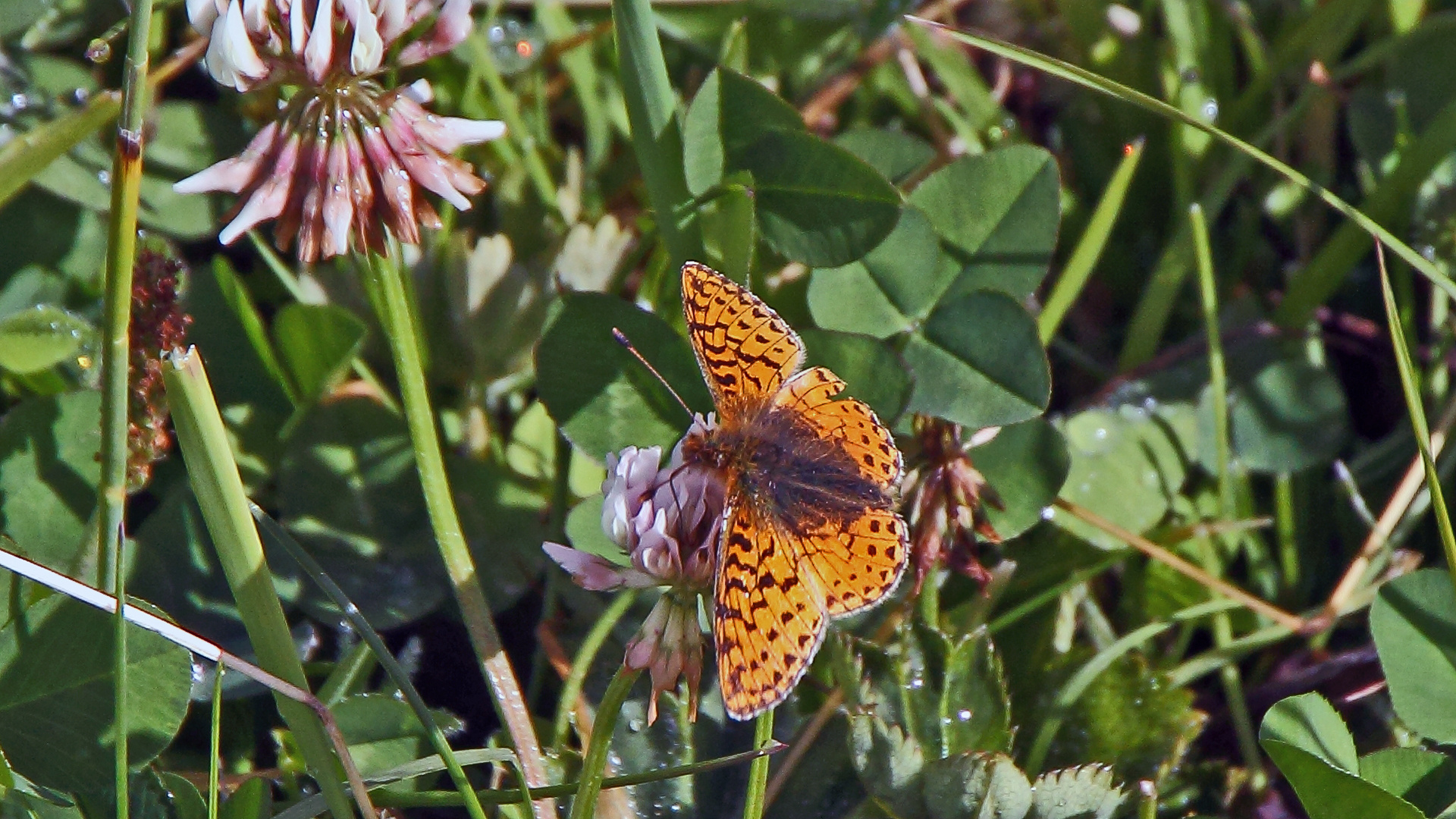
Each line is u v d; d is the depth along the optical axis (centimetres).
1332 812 50
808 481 50
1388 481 56
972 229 54
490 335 55
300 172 49
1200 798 53
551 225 57
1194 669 54
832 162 53
